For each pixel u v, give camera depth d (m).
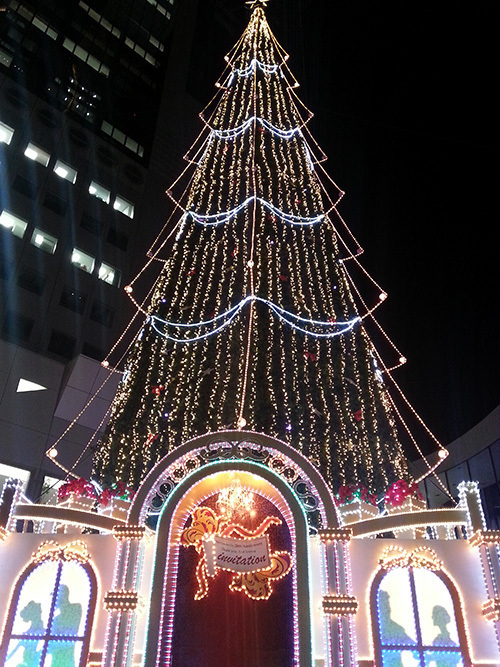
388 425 17.17
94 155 38.50
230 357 16.86
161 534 10.33
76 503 11.59
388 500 11.48
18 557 10.38
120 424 17.33
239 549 10.31
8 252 31.33
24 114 36.22
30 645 9.57
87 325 32.44
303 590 9.70
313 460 15.20
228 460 10.67
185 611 9.78
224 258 19.98
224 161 22.73
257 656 9.34
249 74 24.53
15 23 39.66
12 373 25.94
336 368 17.86
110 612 9.55
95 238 35.50
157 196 40.34
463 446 27.27
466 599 9.68
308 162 22.44
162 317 20.61
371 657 9.29
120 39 46.25
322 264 20.97
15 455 24.52
